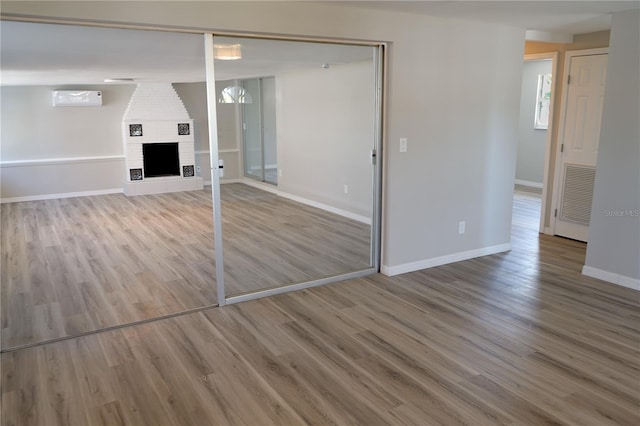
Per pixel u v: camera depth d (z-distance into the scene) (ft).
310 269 15.02
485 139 15.97
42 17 9.20
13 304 12.84
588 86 17.81
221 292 12.66
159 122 29.07
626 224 13.76
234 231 14.01
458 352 10.19
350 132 14.82
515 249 17.76
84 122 28.27
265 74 14.03
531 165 31.40
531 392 8.75
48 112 27.25
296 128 14.71
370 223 15.11
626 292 13.55
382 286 14.05
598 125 17.65
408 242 15.07
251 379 9.21
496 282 14.32
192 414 8.18
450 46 14.49
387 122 14.05
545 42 17.93
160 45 12.92
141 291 13.75
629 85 13.32
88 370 9.59
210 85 11.66
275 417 8.08
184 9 10.40
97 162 28.78
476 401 8.48
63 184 28.04
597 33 17.29
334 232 15.51
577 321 11.68
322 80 14.44
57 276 14.96
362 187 15.03
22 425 7.90
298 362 9.83
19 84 25.86
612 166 13.92
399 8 12.71
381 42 13.38
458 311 12.27
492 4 12.31
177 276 14.96
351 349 10.35
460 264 16.02
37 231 20.47
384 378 9.22
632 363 9.75
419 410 8.24
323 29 12.17
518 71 16.17
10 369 9.65
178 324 11.64
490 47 15.34
